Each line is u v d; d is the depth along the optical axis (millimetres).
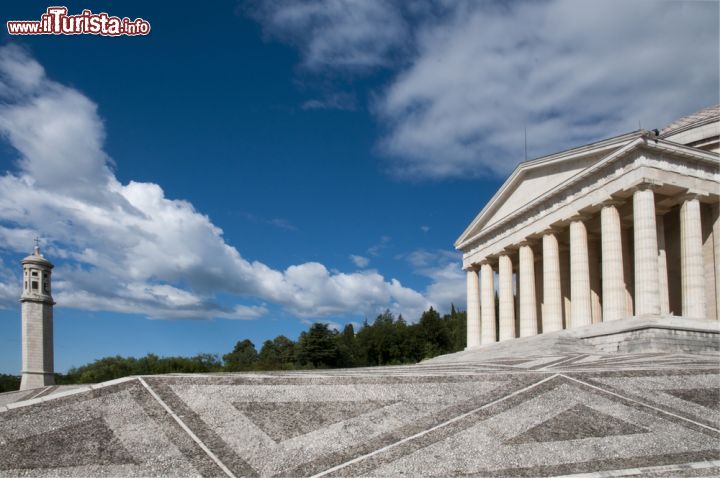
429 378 16609
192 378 14688
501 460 12234
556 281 51844
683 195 44125
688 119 61031
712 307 45906
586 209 47938
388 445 12539
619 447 13266
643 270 41375
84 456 11281
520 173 56656
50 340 57344
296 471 11289
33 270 56562
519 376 17516
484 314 63625
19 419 12203
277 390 14664
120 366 79500
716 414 15922
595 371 18547
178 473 10938
